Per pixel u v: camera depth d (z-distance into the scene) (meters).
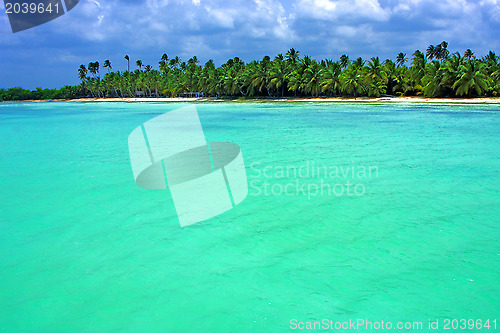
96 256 5.89
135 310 4.49
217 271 5.38
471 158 13.59
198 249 6.09
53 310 4.51
